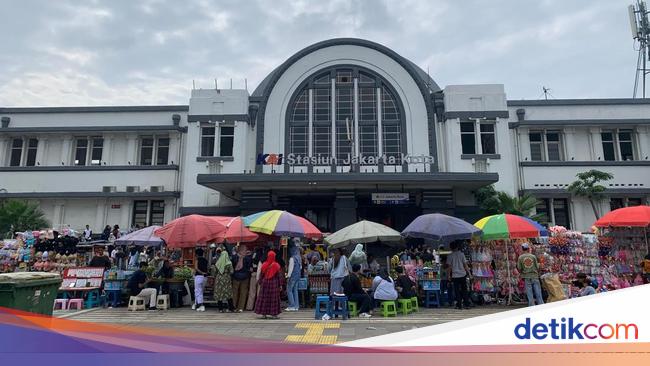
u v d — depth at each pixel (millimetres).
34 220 22375
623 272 14047
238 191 23000
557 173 24188
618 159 24656
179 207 24453
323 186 21844
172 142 25391
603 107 25000
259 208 22078
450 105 24203
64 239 17047
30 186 24656
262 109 25109
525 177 24156
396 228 24062
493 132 24219
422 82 25125
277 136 24844
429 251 17078
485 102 24125
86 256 17359
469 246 14109
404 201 22125
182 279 13211
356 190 22625
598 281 13242
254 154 24641
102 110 25531
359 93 25328
